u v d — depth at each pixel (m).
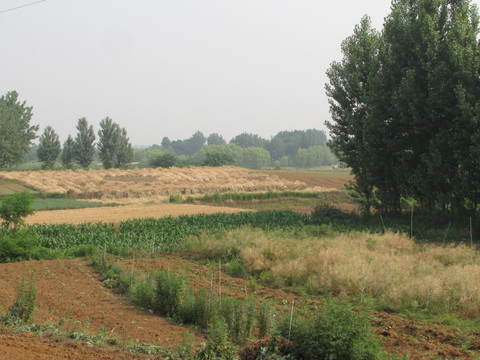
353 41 32.66
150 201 52.25
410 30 28.11
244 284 14.76
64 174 67.88
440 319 10.52
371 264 14.55
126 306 11.86
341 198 55.53
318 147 165.00
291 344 7.62
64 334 8.55
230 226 26.38
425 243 23.03
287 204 51.62
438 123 27.33
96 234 24.02
